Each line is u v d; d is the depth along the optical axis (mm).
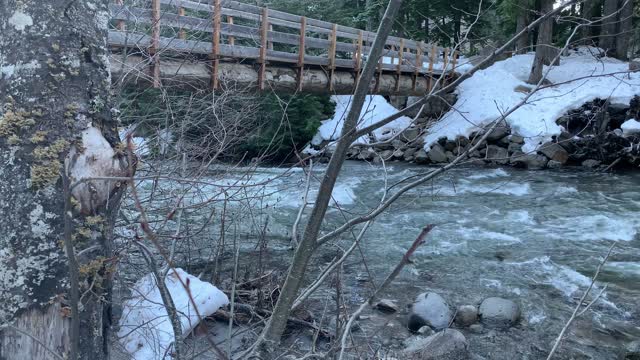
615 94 15492
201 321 1050
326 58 10938
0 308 1450
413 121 2158
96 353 1570
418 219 8734
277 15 9227
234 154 5691
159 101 4961
